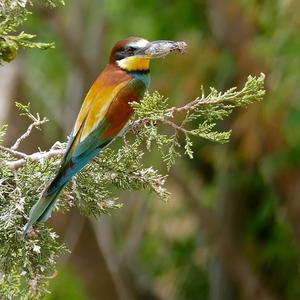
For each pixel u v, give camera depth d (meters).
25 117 15.23
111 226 17.31
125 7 17.62
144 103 7.13
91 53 16.94
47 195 7.00
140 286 17.00
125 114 7.91
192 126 15.62
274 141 15.41
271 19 15.02
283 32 14.48
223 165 16.78
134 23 17.66
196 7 16.98
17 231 7.05
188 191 16.67
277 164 15.62
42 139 16.16
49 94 17.50
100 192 7.43
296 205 16.16
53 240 7.16
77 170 7.28
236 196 17.31
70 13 17.20
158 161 15.47
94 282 16.72
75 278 16.58
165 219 17.16
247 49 15.58
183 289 17.69
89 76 16.73
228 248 17.11
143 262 17.53
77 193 7.38
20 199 7.02
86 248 16.55
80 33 16.98
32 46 6.83
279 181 16.11
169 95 16.02
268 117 14.93
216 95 7.20
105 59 17.83
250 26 15.71
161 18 17.31
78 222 16.42
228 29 15.70
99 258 16.67
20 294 7.45
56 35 16.86
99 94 7.99
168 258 17.58
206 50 15.98
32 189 7.23
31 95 17.19
